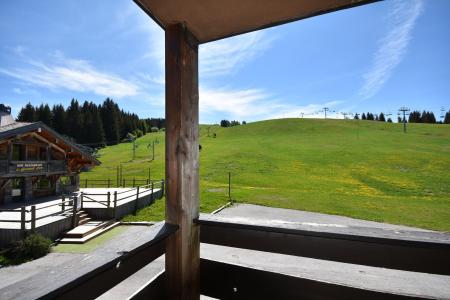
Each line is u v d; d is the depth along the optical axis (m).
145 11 1.50
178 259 1.53
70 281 0.84
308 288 1.51
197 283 1.70
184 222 1.56
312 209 14.37
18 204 13.95
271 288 1.59
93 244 9.52
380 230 1.42
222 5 1.46
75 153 18.48
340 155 39.38
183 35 1.64
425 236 1.31
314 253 1.43
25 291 0.76
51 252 8.62
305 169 31.52
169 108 1.63
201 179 26.39
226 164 34.59
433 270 1.26
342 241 1.38
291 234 1.47
